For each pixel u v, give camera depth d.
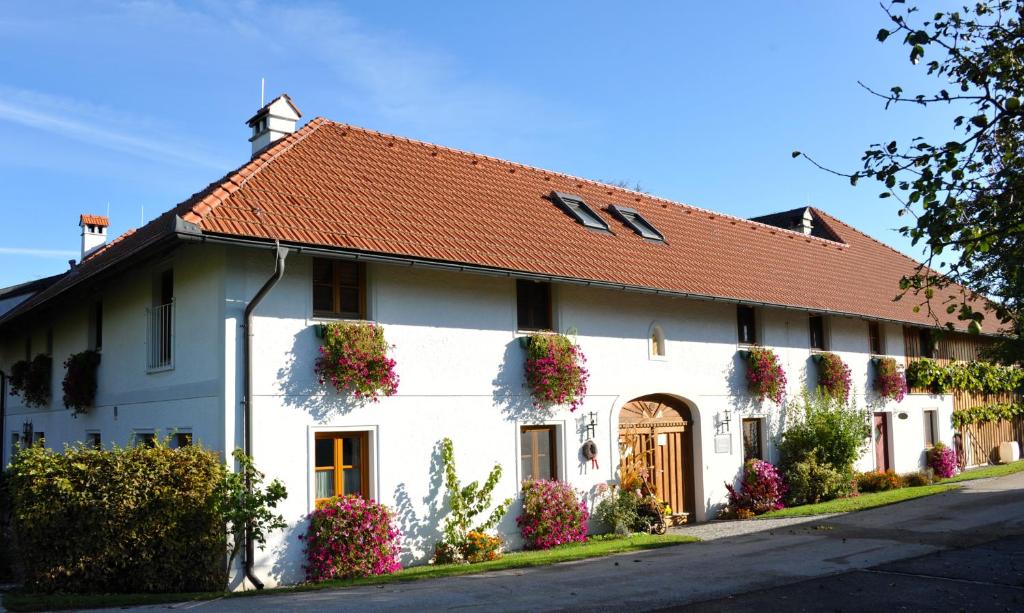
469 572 11.15
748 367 17.97
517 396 13.65
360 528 11.02
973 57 7.54
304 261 11.46
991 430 28.11
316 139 14.55
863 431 19.39
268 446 10.84
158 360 12.69
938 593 9.31
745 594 9.35
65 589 9.60
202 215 10.30
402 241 11.90
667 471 16.42
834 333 20.98
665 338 16.33
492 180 16.81
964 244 7.44
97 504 9.60
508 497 13.34
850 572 10.53
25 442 19.22
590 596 9.30
